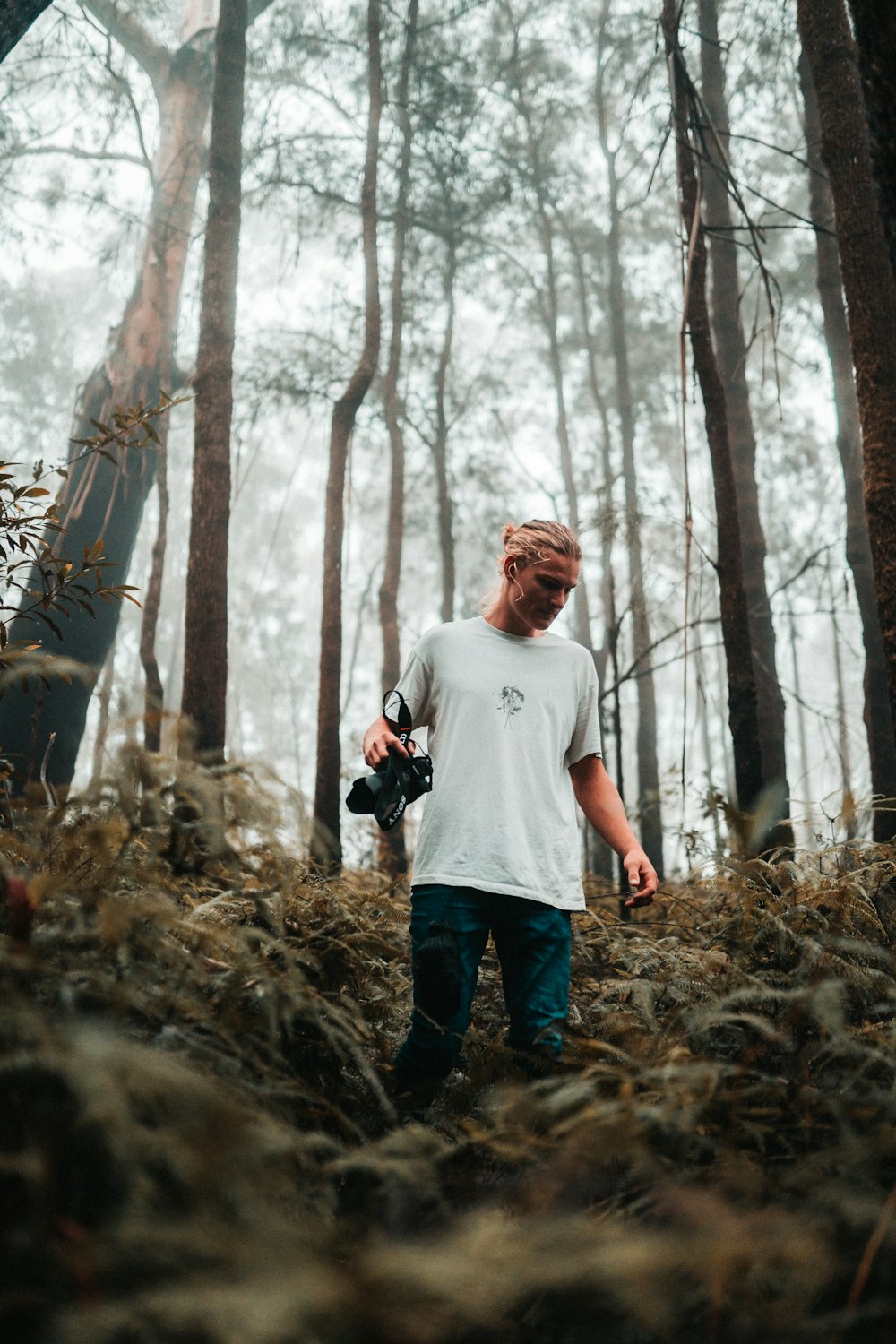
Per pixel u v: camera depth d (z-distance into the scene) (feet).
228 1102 3.97
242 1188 3.55
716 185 30.37
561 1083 5.52
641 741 41.22
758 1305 3.73
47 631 25.81
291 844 6.61
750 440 28.73
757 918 9.11
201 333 19.71
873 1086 5.63
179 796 5.86
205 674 17.95
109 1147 3.49
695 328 15.66
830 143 12.72
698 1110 4.92
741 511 28.02
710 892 12.31
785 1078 6.21
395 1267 3.07
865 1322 3.87
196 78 35.96
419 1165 4.48
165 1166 3.84
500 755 8.54
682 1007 7.56
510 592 8.93
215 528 18.61
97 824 5.82
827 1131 5.59
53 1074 3.86
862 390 12.00
